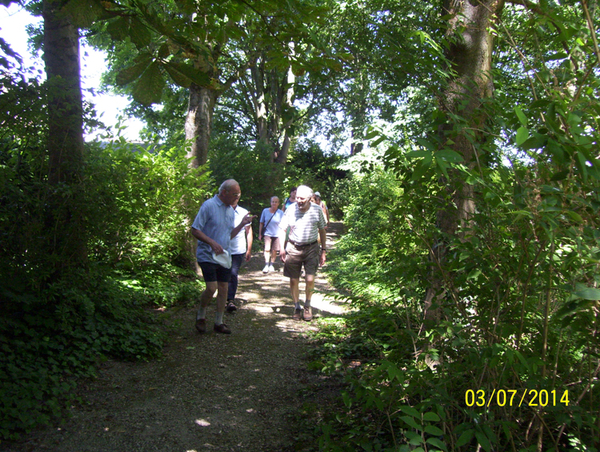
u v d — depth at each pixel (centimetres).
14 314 432
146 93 215
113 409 371
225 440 334
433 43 284
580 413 184
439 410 189
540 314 211
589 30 186
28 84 392
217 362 494
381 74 500
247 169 1891
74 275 463
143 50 212
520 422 224
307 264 684
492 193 180
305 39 262
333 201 2859
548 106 176
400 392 237
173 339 561
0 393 327
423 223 244
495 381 204
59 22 455
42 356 411
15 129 407
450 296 268
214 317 680
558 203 162
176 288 755
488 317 217
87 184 467
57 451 303
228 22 263
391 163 243
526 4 223
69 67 467
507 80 370
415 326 313
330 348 510
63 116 439
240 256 730
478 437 177
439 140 212
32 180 440
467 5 372
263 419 369
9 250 420
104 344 473
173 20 229
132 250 703
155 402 390
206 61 249
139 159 750
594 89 188
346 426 325
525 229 183
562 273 181
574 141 150
